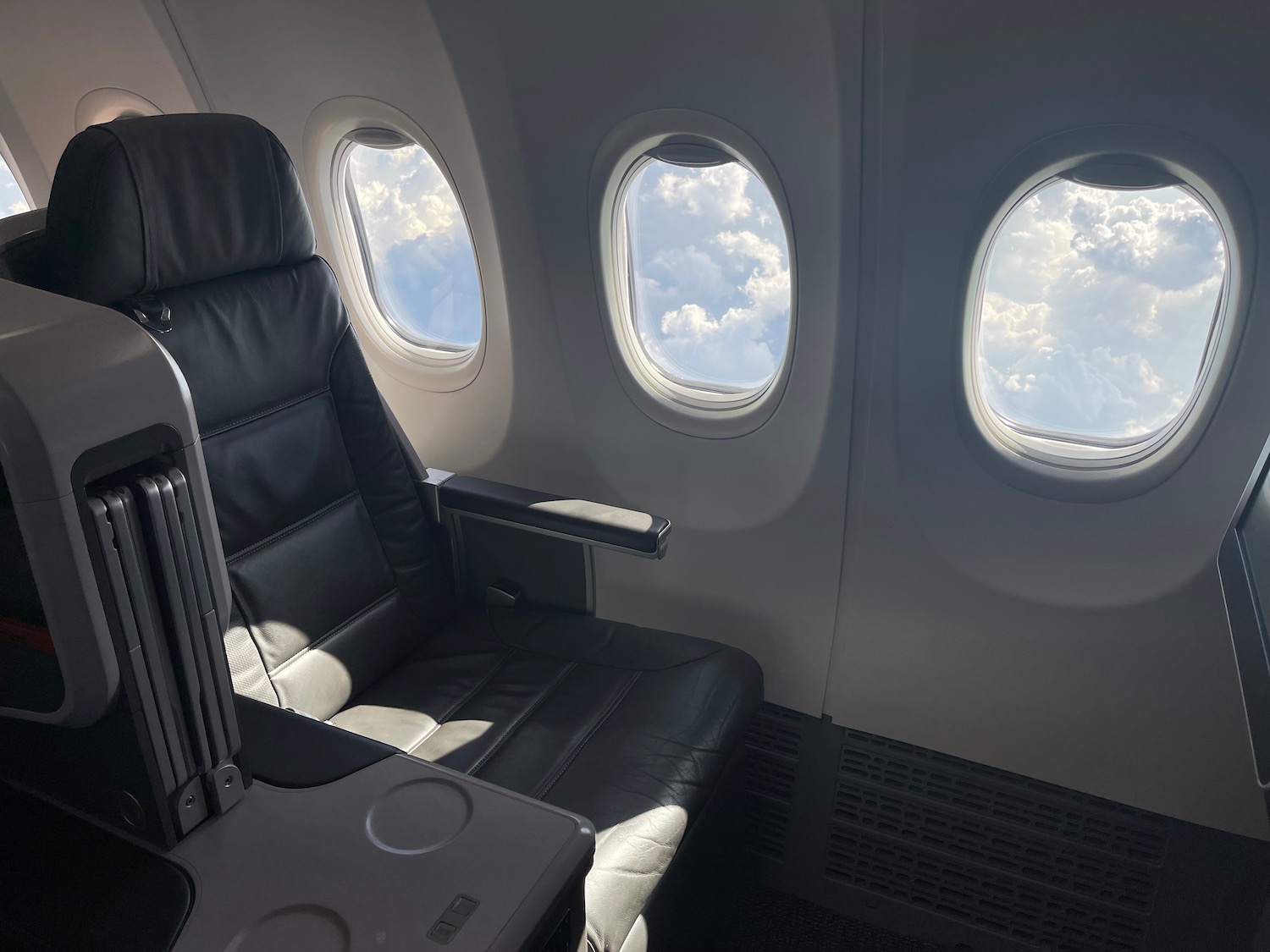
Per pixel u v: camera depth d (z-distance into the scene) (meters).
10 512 0.56
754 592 1.71
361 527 1.51
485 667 1.51
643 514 1.51
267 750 0.81
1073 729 1.49
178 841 0.71
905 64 1.17
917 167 1.23
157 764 0.66
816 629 1.67
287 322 1.40
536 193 1.54
